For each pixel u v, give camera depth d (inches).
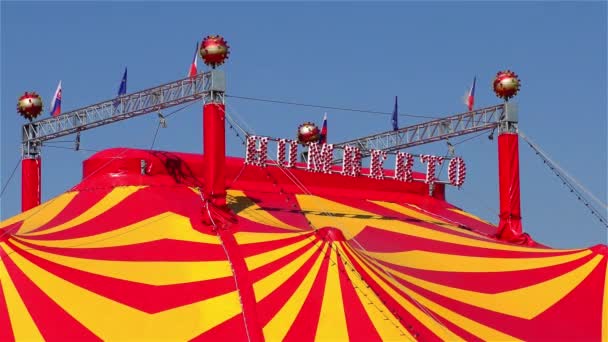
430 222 1774.1
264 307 1256.2
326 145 1780.3
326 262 1312.7
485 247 1609.3
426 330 1274.6
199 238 1391.5
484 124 1800.0
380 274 1350.9
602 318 1421.0
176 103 1545.3
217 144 1470.2
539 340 1339.8
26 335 1160.2
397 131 1936.5
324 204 1721.2
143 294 1248.8
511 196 1758.1
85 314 1202.0
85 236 1382.9
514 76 1784.0
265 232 1417.3
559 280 1482.5
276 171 1718.8
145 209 1472.7
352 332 1234.6
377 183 1846.7
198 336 1206.3
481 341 1294.3
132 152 1581.0
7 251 1250.0
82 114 1679.4
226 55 1508.4
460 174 1923.0
